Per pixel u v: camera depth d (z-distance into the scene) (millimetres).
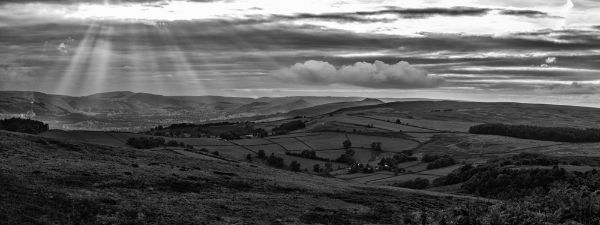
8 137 63438
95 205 39094
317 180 77062
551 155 184500
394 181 146625
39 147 62188
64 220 33562
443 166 176625
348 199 61500
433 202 67875
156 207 42375
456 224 38562
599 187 53969
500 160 173125
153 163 65375
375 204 60312
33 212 33750
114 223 35281
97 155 64938
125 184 49844
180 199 47719
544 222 35844
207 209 45406
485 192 106938
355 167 178125
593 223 36781
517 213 37562
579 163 151750
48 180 45438
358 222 49125
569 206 39562
